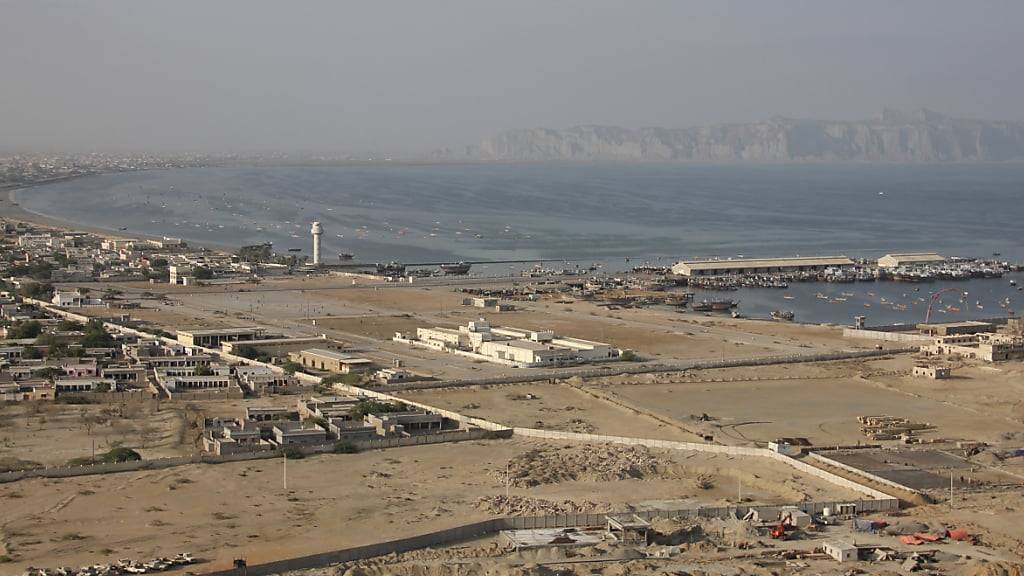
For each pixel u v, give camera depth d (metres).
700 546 141.50
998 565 132.50
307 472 176.88
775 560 136.25
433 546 142.38
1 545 141.25
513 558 137.00
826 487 170.25
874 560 136.75
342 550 137.25
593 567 133.62
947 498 164.25
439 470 179.00
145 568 132.25
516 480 171.88
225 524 150.50
